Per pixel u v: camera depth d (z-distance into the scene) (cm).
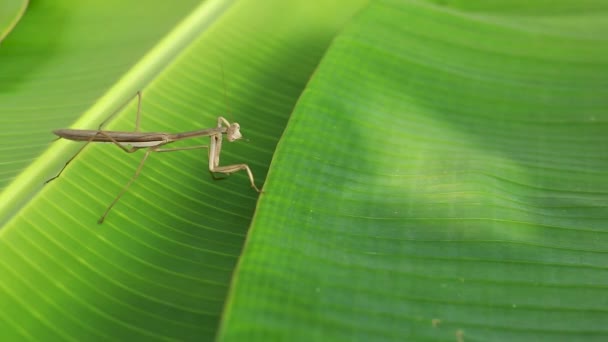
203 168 43
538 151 43
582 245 39
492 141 44
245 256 36
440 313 36
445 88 45
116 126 44
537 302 37
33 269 39
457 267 38
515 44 47
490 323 36
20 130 45
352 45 45
